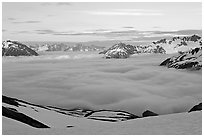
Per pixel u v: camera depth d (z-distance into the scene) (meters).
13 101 56.44
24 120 41.00
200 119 30.72
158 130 27.72
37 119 47.03
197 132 26.14
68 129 30.80
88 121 51.41
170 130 27.47
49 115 52.72
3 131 30.39
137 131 27.92
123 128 29.89
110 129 29.84
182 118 32.25
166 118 33.38
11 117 39.94
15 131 30.61
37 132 29.55
